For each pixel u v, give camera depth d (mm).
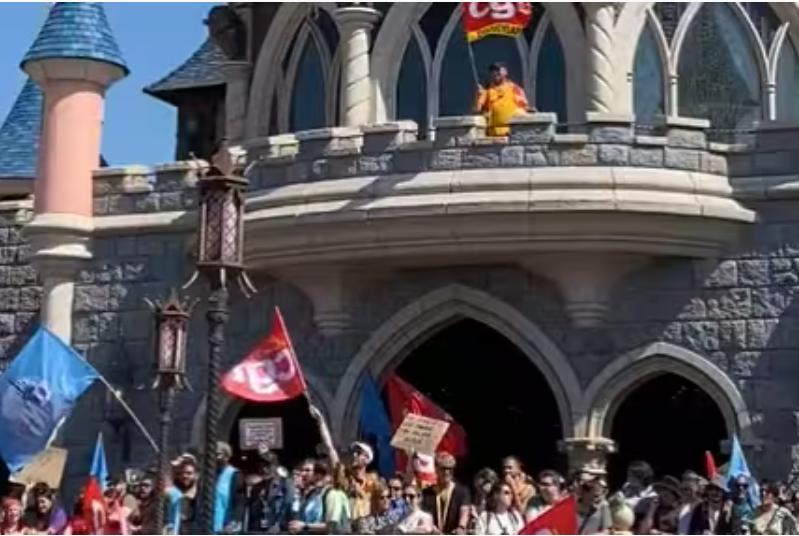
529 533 10445
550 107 18672
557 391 17656
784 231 17344
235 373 13078
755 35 19062
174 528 14742
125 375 19812
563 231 16938
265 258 18375
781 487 16500
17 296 21016
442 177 17266
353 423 18422
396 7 19250
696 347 17422
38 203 20297
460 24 19109
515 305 17859
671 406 19266
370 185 17531
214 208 11820
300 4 20203
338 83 19844
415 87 19250
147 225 19906
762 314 17281
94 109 20484
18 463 15320
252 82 21031
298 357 18766
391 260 17844
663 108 18641
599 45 18156
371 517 14414
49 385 15312
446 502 14602
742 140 17922
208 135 26031
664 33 18703
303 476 15180
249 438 15781
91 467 19188
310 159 18094
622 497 12930
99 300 20125
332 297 18422
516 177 17031
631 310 17578
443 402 20359
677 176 17156
